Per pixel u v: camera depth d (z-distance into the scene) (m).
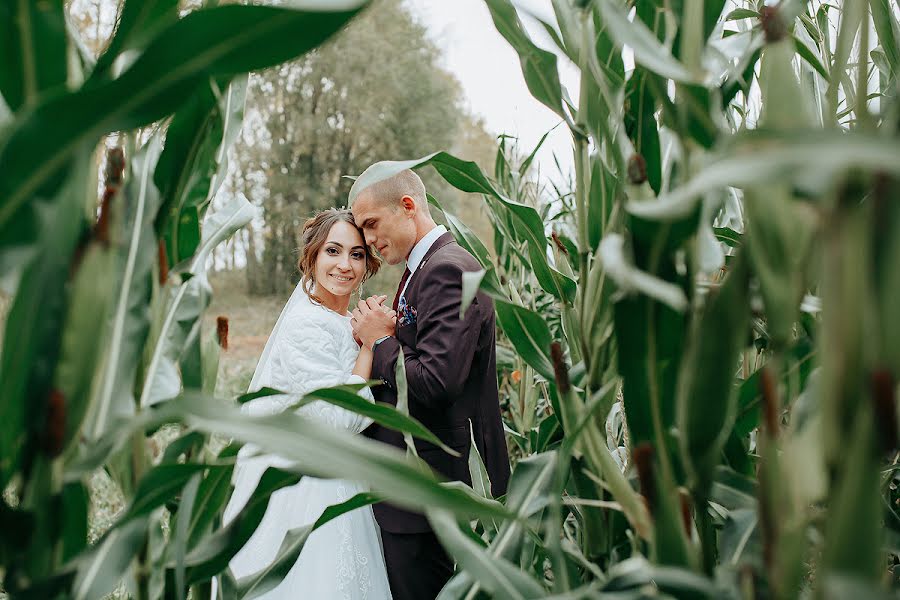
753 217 0.40
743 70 0.61
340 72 16.36
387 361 1.88
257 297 15.80
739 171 0.27
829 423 0.36
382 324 2.00
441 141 17.05
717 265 0.47
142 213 0.54
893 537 0.60
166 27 0.35
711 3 0.49
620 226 0.59
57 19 0.40
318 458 0.37
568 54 0.63
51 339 0.41
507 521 0.67
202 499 0.59
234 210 0.78
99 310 0.42
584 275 0.66
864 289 0.34
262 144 16.34
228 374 6.21
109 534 0.49
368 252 2.23
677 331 0.47
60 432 0.42
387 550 1.93
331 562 1.97
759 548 0.54
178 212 0.60
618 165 0.58
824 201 0.35
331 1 0.34
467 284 0.53
